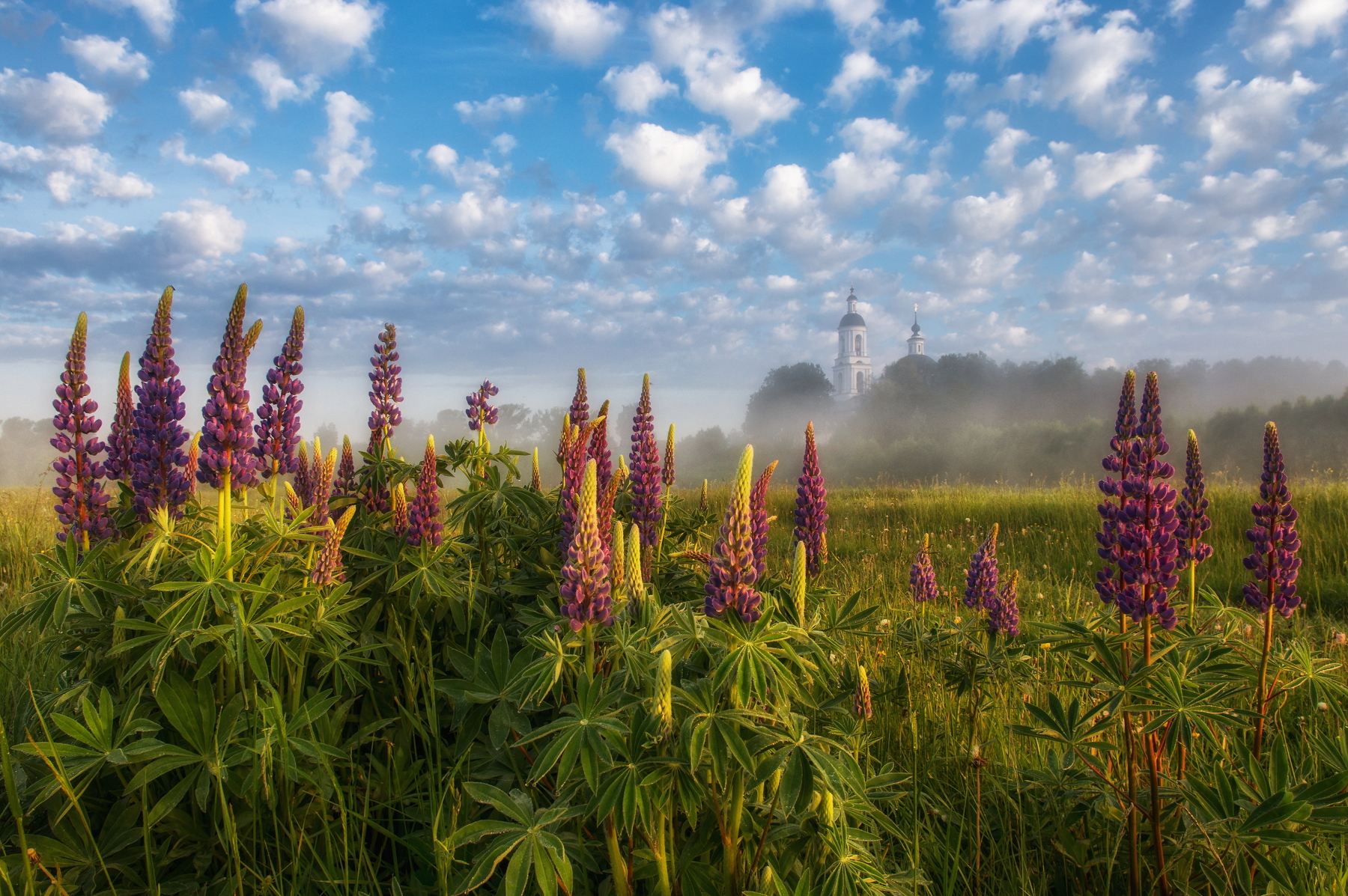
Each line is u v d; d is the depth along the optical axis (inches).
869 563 325.7
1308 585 269.6
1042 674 153.6
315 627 100.0
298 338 137.3
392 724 112.7
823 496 147.3
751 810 85.0
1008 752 134.0
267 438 132.6
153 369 114.1
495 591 128.2
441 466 140.7
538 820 73.1
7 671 133.3
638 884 88.5
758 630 77.2
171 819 89.2
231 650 85.7
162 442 113.0
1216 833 85.0
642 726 72.7
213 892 86.1
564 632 91.4
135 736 90.0
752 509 108.6
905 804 117.1
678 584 140.6
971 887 102.5
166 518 100.0
